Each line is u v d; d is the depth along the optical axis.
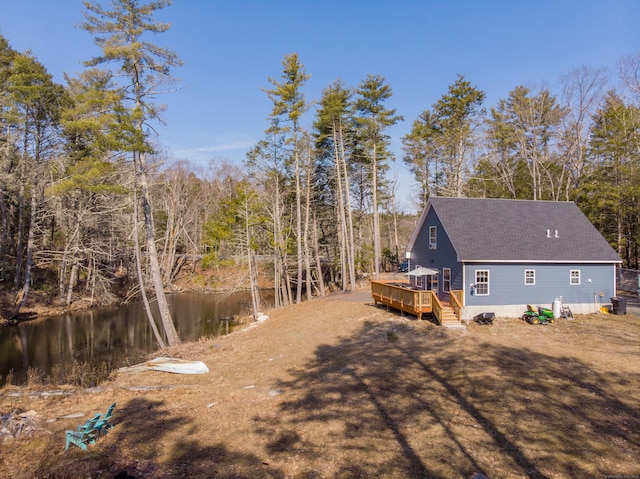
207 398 12.59
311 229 43.25
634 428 9.65
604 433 9.42
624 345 16.50
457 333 18.44
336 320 23.39
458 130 41.12
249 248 30.25
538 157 41.78
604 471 7.95
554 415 10.32
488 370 13.59
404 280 38.78
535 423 9.91
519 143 43.56
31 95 28.61
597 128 37.91
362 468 8.15
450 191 41.94
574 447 8.84
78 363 20.48
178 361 16.91
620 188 33.31
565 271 22.69
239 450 8.89
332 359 16.28
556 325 20.19
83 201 33.41
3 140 30.19
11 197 32.66
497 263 21.80
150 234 22.44
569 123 38.28
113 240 37.19
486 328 19.67
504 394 11.61
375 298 25.78
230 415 10.95
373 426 9.99
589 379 12.68
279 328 24.03
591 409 10.64
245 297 43.03
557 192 38.25
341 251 38.62
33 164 31.88
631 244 38.78
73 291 37.12
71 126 18.69
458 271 22.05
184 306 37.88
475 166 44.44
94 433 9.32
